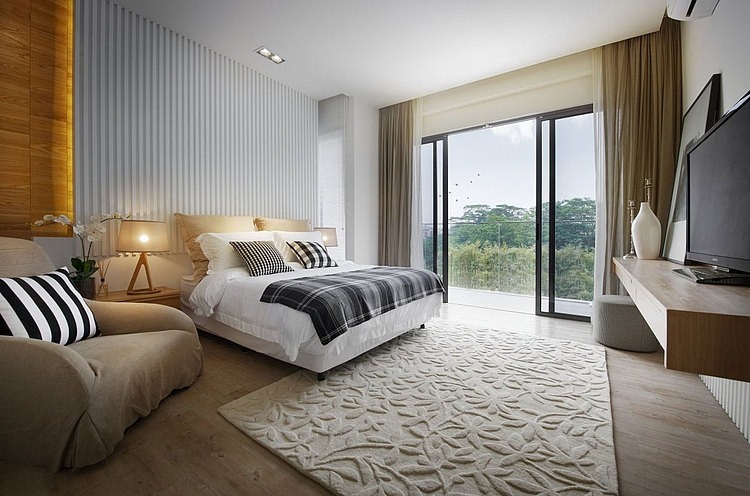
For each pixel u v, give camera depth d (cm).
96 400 134
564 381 211
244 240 313
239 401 187
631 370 230
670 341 90
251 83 386
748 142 120
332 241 426
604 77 332
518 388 202
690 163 180
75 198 263
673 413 175
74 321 172
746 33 173
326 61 366
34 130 246
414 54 350
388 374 223
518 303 414
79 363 133
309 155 457
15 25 237
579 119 363
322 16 291
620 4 270
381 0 270
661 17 286
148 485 126
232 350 271
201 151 342
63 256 260
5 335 143
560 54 347
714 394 191
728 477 129
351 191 455
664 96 302
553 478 128
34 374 130
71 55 262
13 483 127
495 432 158
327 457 141
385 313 252
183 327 208
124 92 289
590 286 359
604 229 331
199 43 335
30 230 243
